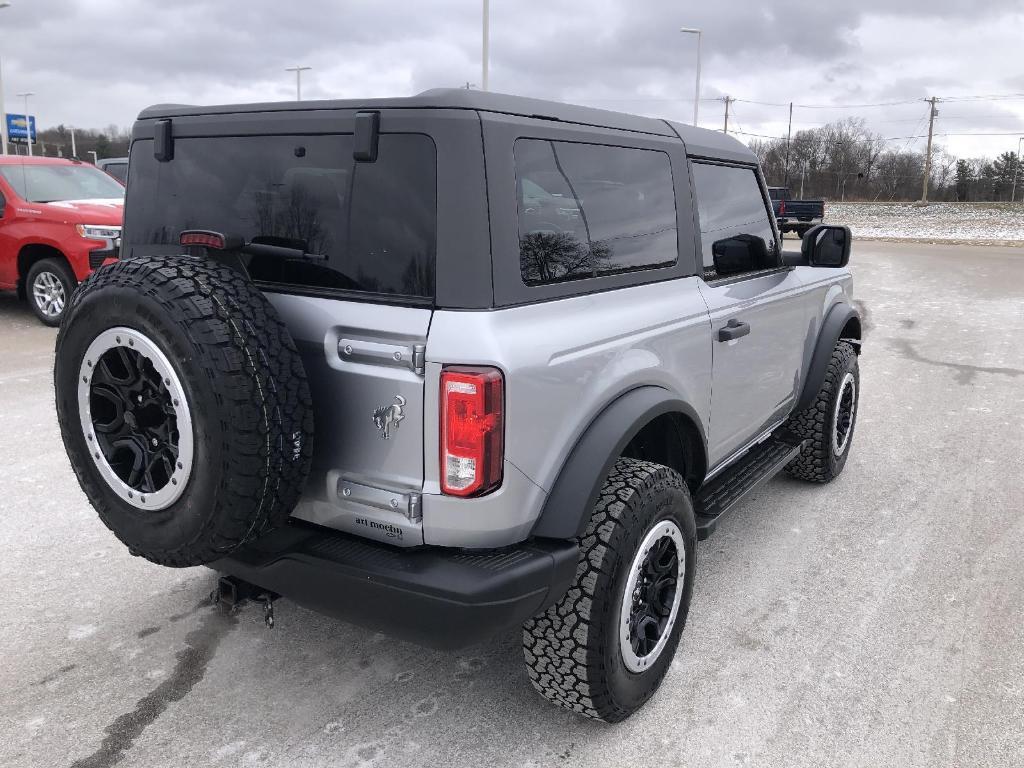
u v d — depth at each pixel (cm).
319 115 236
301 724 273
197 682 295
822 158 9562
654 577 274
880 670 307
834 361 472
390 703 285
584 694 254
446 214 216
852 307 495
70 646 316
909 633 333
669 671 306
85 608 344
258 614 341
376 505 228
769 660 313
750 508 465
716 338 323
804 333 435
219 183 261
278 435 211
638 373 267
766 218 394
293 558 230
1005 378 791
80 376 226
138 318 209
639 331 270
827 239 404
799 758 260
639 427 255
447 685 296
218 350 203
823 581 378
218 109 260
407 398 219
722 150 351
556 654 250
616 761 258
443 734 269
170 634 325
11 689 289
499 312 218
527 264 231
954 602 358
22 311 1068
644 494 255
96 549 398
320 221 236
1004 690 295
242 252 250
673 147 310
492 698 289
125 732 267
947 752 263
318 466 238
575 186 253
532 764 256
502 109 228
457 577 217
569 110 257
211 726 271
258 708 281
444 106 218
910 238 3459
